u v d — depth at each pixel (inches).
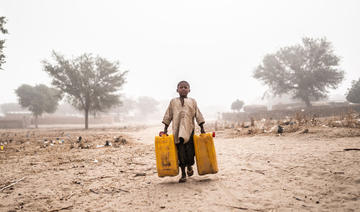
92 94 962.1
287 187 115.1
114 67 992.9
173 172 124.3
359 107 779.4
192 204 102.5
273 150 218.1
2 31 507.5
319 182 116.9
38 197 125.3
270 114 944.3
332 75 1086.4
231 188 120.9
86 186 142.9
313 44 1131.3
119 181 151.1
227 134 410.3
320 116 749.3
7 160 251.3
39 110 1391.5
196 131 524.1
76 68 956.0
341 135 264.5
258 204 97.2
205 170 126.4
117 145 356.5
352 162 143.8
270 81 1211.9
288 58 1158.3
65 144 394.6
